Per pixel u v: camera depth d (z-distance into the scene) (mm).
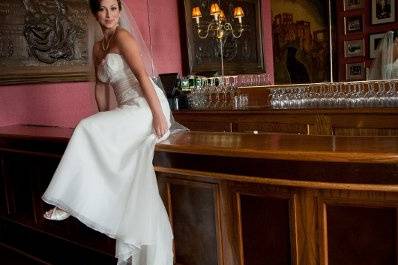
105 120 2254
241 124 4004
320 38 3584
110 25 2416
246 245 2172
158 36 5047
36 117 4105
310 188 1927
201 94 4598
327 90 3750
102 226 2213
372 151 1752
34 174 3242
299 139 2238
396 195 1751
